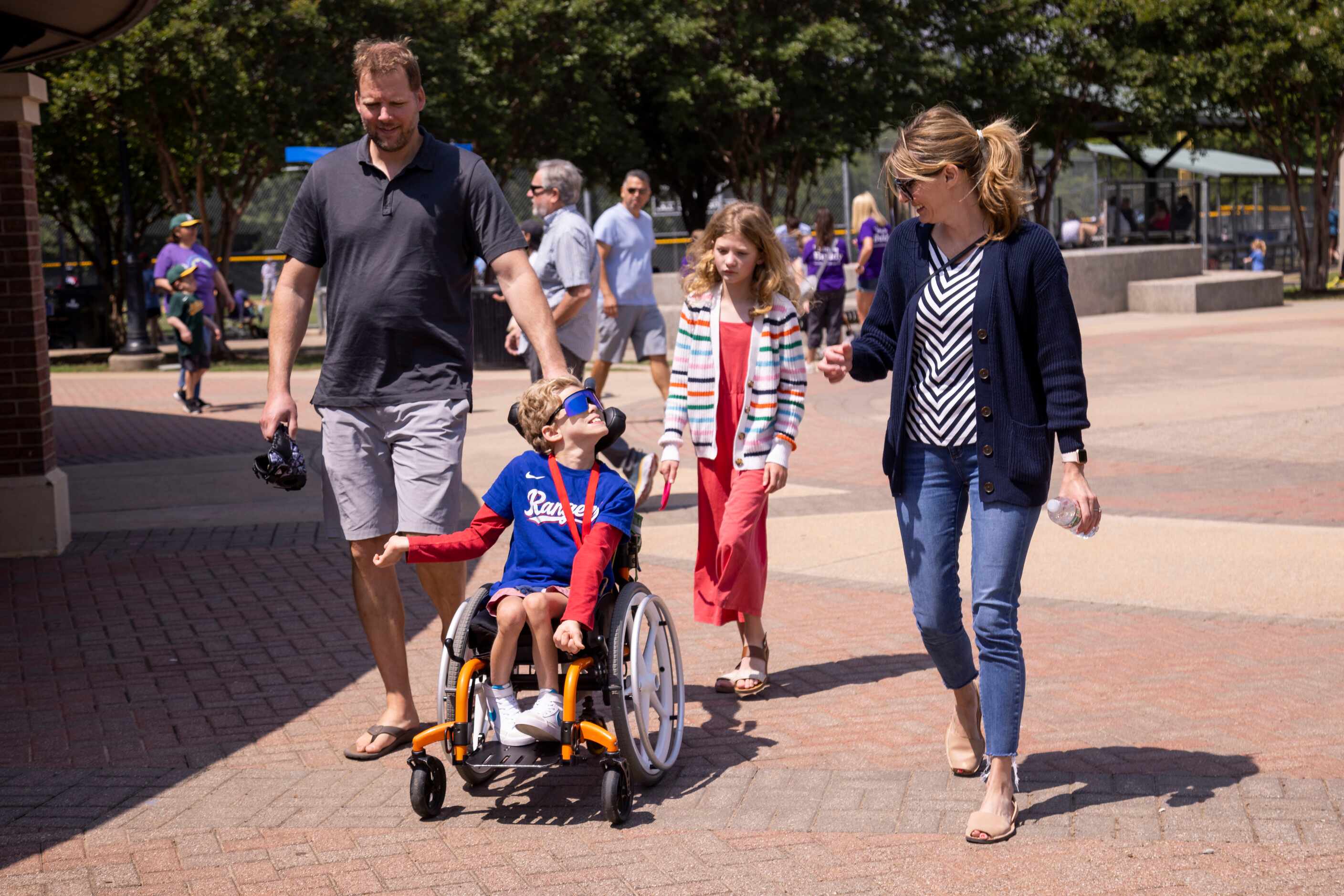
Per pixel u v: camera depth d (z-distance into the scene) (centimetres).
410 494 466
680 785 439
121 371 2164
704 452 525
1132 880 354
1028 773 433
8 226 793
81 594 712
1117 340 1916
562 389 432
